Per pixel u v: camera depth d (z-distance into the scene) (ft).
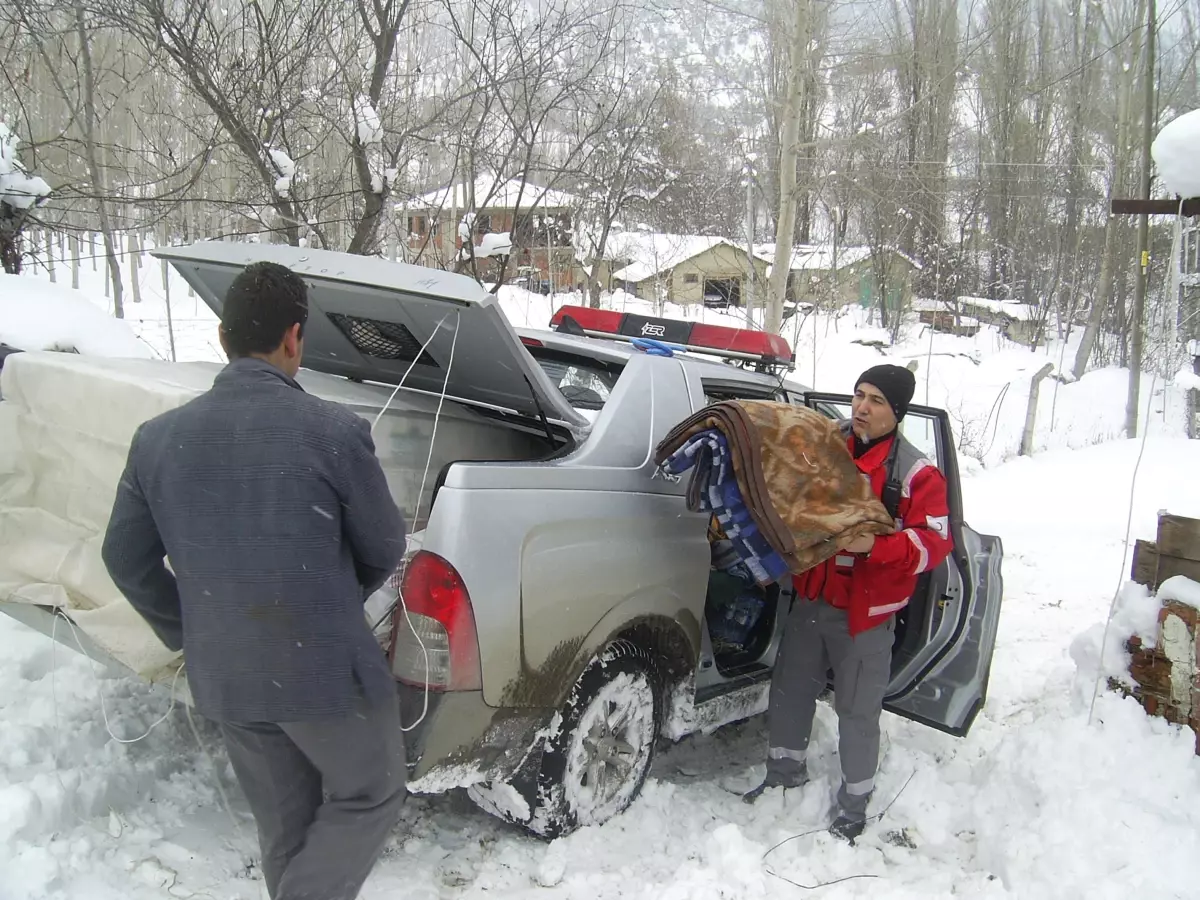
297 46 20.86
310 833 7.60
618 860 10.15
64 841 9.06
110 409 9.20
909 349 91.15
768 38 37.47
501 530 9.01
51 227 19.84
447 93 24.39
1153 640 11.35
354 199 24.41
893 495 10.92
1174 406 66.80
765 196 49.06
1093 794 10.43
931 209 56.39
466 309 9.05
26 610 10.11
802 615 11.46
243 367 7.49
